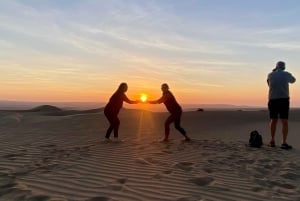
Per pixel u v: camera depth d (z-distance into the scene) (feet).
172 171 21.50
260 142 31.53
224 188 18.35
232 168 22.63
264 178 20.39
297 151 29.71
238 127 51.03
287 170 22.21
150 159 24.68
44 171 21.27
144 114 69.62
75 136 37.45
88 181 19.33
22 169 21.76
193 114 74.69
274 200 16.72
